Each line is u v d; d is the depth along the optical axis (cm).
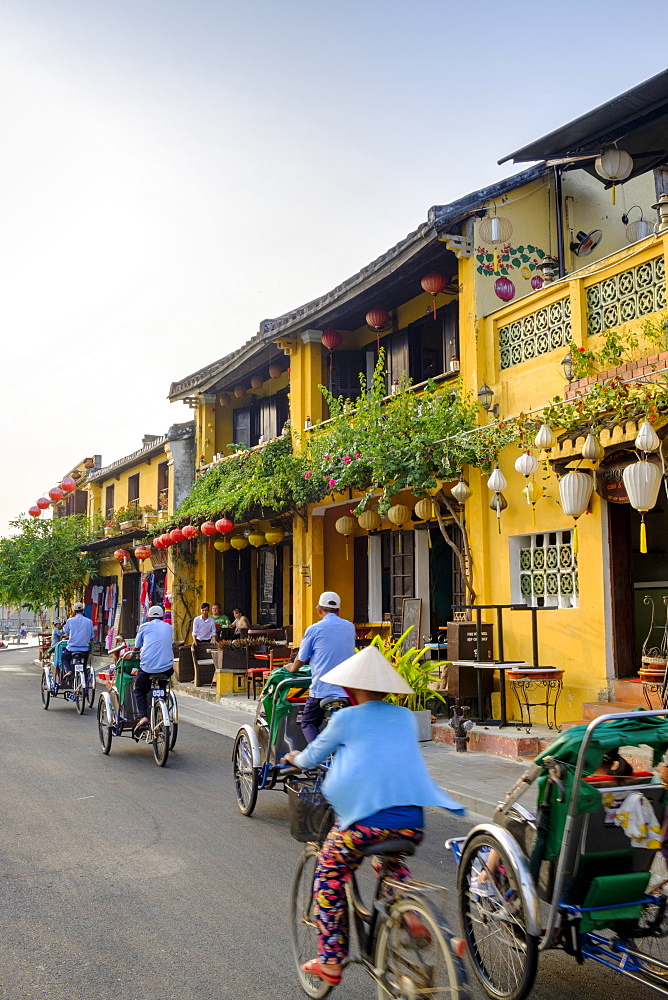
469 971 454
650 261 939
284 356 1823
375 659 403
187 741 1195
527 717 1076
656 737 410
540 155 1109
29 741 1184
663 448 834
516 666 999
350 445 1243
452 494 1137
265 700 778
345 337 1689
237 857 646
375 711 396
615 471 896
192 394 2208
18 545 2841
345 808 379
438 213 1174
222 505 1720
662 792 417
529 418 1027
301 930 440
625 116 1013
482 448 1114
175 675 1927
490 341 1178
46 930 503
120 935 496
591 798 395
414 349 1500
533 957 395
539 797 421
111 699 1080
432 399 1181
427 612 1474
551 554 1080
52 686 1547
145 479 2606
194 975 444
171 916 525
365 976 454
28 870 612
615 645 973
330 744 393
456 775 872
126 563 2698
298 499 1519
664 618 1091
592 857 404
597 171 1100
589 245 1284
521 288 1233
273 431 1986
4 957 465
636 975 389
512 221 1240
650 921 443
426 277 1300
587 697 993
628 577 988
